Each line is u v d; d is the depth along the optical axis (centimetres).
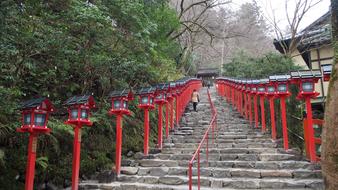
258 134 1069
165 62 1412
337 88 402
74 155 637
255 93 1143
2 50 475
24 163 621
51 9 663
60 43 604
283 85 910
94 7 683
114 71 818
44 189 652
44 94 708
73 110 643
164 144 995
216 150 887
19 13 554
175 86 1179
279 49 1903
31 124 517
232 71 2147
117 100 782
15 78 576
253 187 657
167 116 1098
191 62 3173
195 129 1196
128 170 773
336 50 430
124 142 915
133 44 869
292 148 905
